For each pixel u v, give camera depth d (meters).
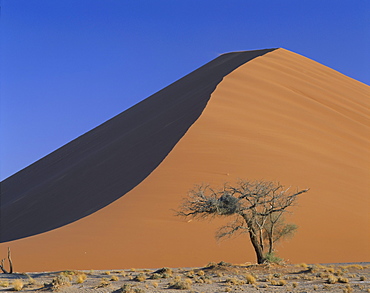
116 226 40.38
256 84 68.75
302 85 74.56
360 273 28.75
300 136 56.94
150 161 50.78
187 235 39.50
